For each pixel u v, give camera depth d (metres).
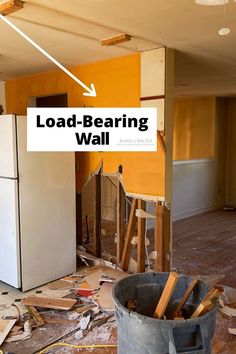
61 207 3.50
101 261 3.82
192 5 2.06
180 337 1.43
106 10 2.15
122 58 3.39
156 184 3.22
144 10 2.15
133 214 3.43
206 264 4.00
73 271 3.68
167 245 3.25
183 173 6.21
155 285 1.86
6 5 2.07
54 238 3.46
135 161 3.35
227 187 7.39
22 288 3.22
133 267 3.52
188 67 3.89
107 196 4.30
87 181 3.86
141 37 2.75
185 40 2.83
